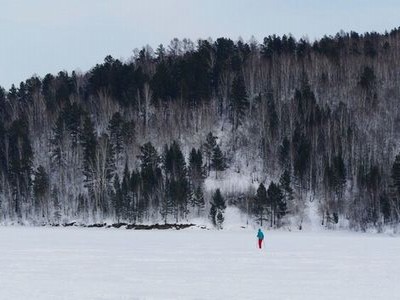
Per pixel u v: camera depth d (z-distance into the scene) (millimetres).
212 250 61031
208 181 140750
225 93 173000
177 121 161875
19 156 148500
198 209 128875
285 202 125625
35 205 139250
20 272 40531
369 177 127250
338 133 146500
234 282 36219
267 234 104750
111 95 180750
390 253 58719
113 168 142125
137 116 169125
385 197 122000
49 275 38969
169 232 108250
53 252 56656
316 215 127875
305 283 36000
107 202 134625
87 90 196125
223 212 124438
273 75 176875
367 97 165250
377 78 178250
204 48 199500
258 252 58688
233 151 152625
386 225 120188
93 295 30969
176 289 33250
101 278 37688
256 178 142250
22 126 159125
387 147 147750
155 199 131250
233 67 185375
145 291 32438
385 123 157500
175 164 137500
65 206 139250
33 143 161875
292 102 159000
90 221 133000
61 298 30078
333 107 168000
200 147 146250
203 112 162250
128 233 101812
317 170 138375
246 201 129625
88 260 48938
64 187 143500
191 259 50312
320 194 134125
